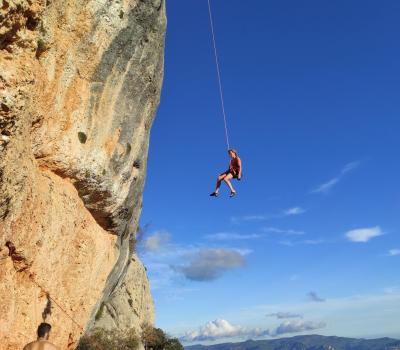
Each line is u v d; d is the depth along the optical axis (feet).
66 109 56.65
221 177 66.80
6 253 47.83
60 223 58.59
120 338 185.98
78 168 60.18
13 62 40.27
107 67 60.80
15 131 41.11
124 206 75.56
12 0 37.76
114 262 80.12
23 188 46.96
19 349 50.98
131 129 69.62
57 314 60.03
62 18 51.57
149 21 64.54
